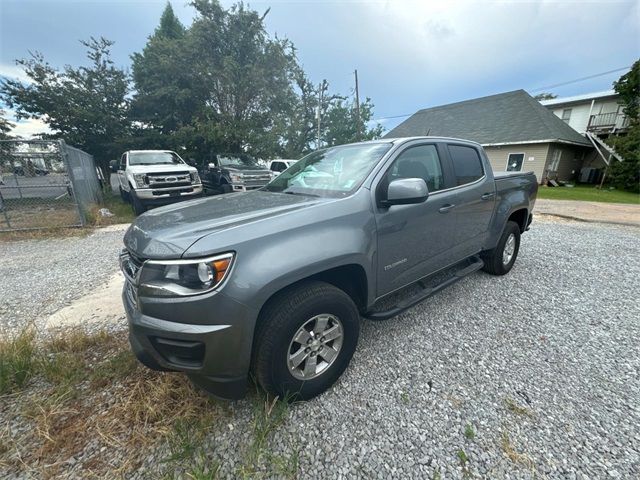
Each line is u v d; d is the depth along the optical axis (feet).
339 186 7.59
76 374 6.78
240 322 5.05
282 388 5.86
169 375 6.73
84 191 30.68
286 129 51.42
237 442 5.31
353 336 6.78
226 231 5.25
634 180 51.78
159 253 5.14
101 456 5.05
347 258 6.30
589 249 17.42
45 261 15.69
